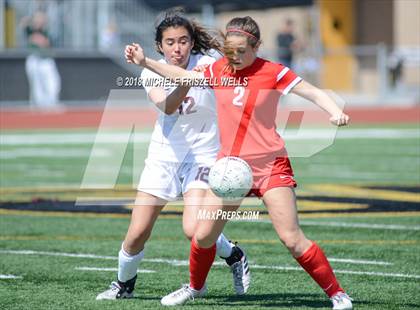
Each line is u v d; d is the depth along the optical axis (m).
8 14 80.94
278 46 81.88
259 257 25.33
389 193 37.06
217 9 97.75
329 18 101.19
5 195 37.38
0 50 75.94
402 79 82.56
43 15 77.25
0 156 52.31
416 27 99.19
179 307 19.08
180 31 18.89
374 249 26.23
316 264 17.97
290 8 102.94
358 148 55.84
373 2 101.19
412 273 23.08
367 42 101.75
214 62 18.22
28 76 76.62
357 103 81.19
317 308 18.84
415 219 31.06
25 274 23.00
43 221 31.36
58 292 20.81
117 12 86.38
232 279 22.61
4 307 19.19
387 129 67.88
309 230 29.25
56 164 48.34
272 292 20.97
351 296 20.45
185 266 24.20
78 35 84.12
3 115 74.94
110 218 31.95
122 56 79.56
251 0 98.00
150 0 90.69
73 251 26.22
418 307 19.23
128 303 19.48
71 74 78.12
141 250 19.62
